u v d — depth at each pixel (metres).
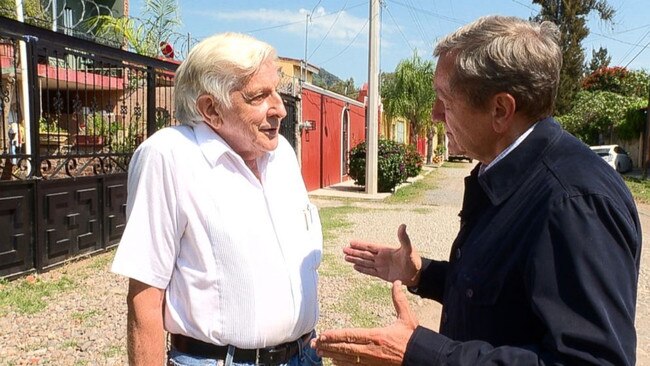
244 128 1.74
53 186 5.73
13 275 5.27
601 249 1.21
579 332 1.18
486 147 1.51
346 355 1.45
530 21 1.49
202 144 1.73
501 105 1.42
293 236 1.89
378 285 5.66
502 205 1.43
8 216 5.23
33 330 4.08
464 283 1.46
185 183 1.67
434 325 4.58
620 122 28.64
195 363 1.75
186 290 1.72
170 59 11.48
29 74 5.39
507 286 1.36
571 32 35.38
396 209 12.21
